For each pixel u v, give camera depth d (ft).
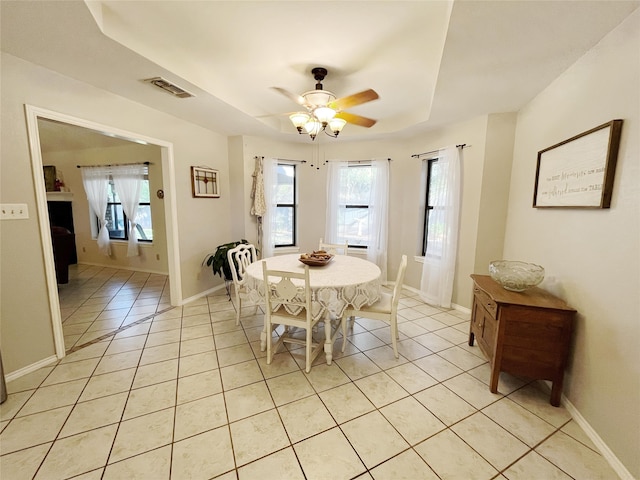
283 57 7.24
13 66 6.29
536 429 5.48
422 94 9.54
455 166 10.84
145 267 17.25
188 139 11.46
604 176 5.06
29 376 6.89
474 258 10.56
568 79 6.51
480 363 7.77
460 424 5.60
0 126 6.17
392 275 14.87
